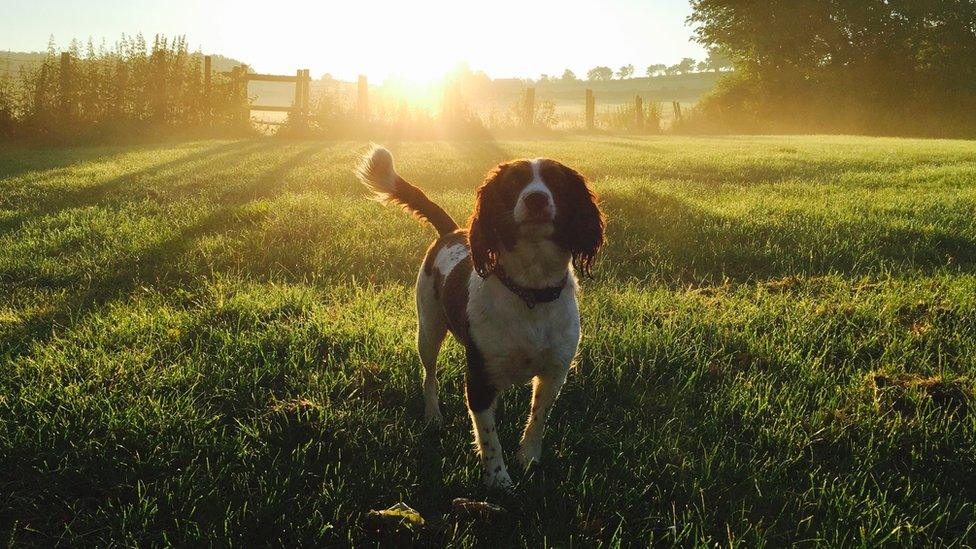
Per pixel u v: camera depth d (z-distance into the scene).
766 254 3.01
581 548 1.32
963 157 7.22
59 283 2.80
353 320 2.29
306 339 2.11
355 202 4.18
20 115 9.42
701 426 1.69
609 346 2.07
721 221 3.61
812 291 2.62
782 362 1.99
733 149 8.63
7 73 9.67
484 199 1.55
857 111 19.75
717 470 1.51
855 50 20.25
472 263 1.63
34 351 2.03
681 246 3.18
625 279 2.79
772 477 1.50
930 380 1.84
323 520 1.37
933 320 2.26
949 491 1.49
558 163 1.60
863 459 1.58
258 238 3.27
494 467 1.53
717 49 21.83
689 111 21.66
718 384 1.89
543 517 1.41
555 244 1.48
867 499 1.41
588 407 1.79
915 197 4.27
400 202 2.08
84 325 2.24
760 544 1.30
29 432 1.60
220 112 10.98
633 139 11.71
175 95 10.51
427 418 1.79
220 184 5.06
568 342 1.55
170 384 1.82
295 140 10.30
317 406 1.72
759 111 20.61
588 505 1.44
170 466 1.53
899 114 19.48
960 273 2.71
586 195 1.60
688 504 1.43
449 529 1.35
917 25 19.56
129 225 3.60
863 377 1.90
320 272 2.84
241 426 1.64
